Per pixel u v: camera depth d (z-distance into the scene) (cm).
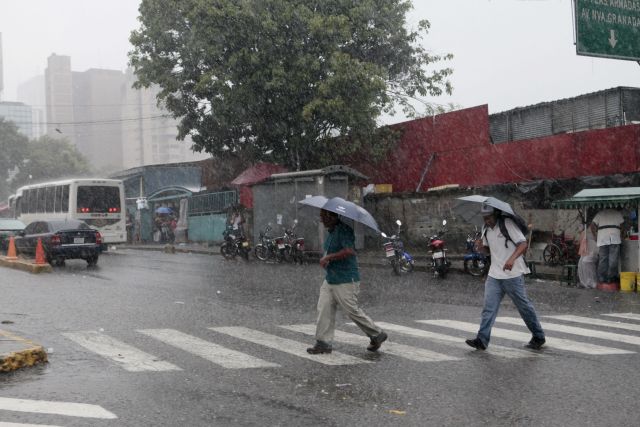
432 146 2598
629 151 1894
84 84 14875
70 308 1209
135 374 711
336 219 812
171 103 2897
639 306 1235
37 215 3306
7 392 637
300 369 733
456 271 1873
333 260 805
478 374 707
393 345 866
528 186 2077
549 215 2019
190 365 752
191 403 598
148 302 1284
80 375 705
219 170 3838
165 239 3825
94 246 2175
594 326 1014
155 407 586
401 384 666
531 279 1706
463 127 2469
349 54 2533
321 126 2747
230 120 2686
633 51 1623
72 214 2988
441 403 598
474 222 955
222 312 1157
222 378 692
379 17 2656
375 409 579
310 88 2581
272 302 1278
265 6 2492
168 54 2816
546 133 2320
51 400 609
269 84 2455
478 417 556
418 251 2439
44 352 769
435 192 2394
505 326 1008
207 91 2675
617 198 1440
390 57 2786
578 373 710
